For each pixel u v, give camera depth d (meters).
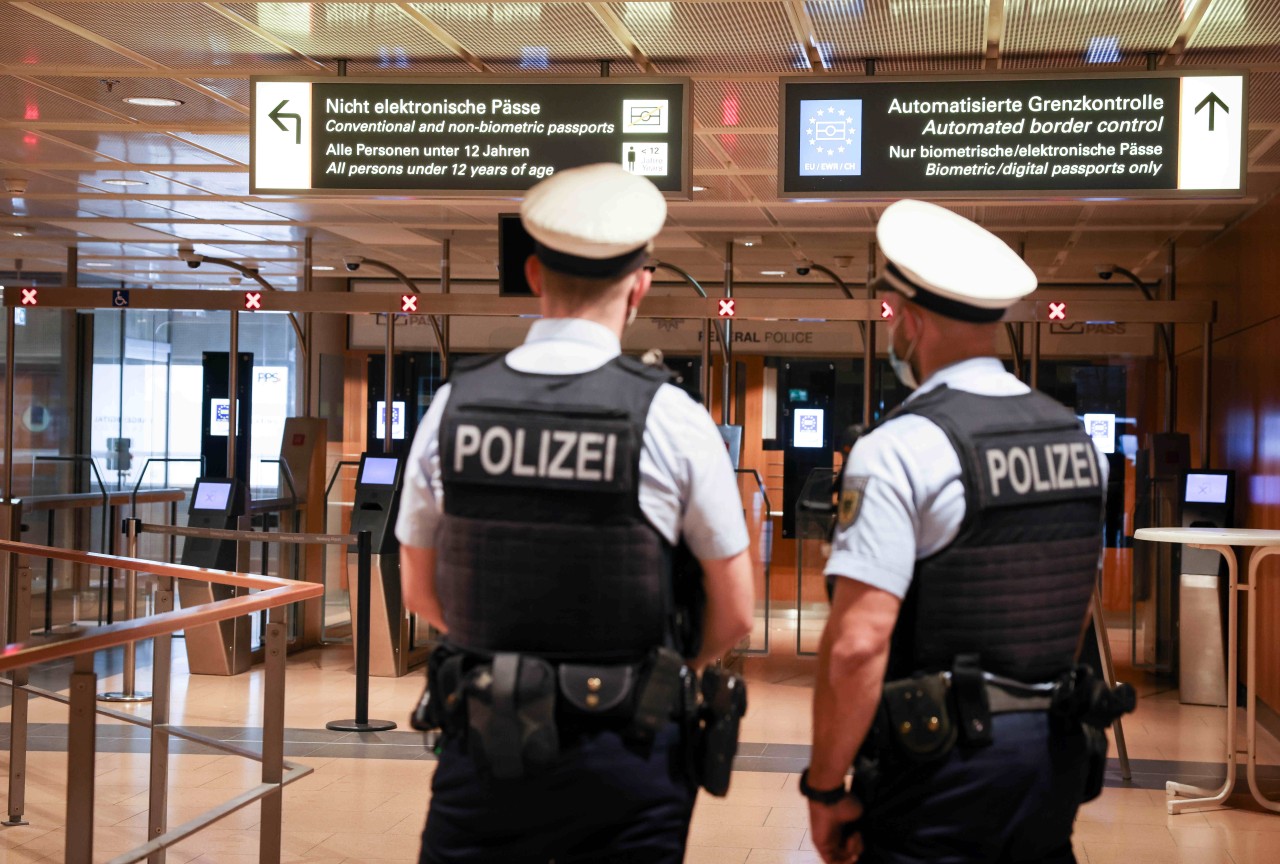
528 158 4.98
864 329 9.09
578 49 5.29
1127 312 7.80
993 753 1.89
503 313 8.02
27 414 10.82
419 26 5.00
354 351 12.66
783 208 8.38
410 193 5.05
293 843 4.49
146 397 12.14
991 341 2.06
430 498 2.01
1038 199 4.72
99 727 6.34
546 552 1.85
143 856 2.67
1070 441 2.01
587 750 1.82
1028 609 1.93
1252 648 5.10
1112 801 5.24
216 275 12.35
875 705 1.89
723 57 5.34
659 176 4.91
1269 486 7.06
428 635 9.37
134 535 6.98
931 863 1.90
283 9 4.82
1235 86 4.57
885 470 1.90
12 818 4.58
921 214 2.12
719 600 1.93
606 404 1.87
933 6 4.61
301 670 8.39
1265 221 7.23
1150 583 8.85
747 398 12.16
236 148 7.16
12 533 8.37
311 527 9.54
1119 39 5.00
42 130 6.80
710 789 1.92
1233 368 8.15
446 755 1.92
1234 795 5.32
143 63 5.61
